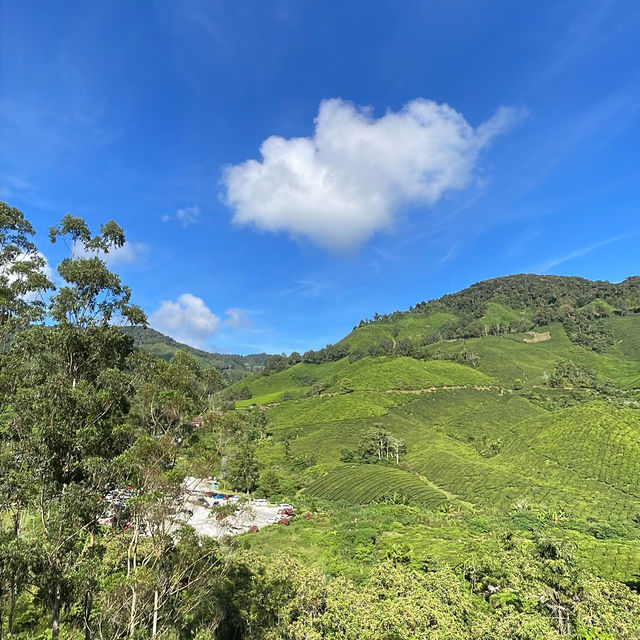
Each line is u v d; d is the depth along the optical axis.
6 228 21.77
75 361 17.88
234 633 24.42
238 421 19.59
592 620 20.91
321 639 19.83
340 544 43.72
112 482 17.05
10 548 13.25
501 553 30.77
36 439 15.13
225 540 25.73
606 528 48.19
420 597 22.09
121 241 20.08
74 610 19.59
